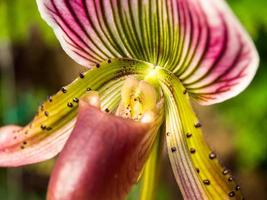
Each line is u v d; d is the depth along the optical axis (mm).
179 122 168
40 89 439
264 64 384
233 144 431
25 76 441
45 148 184
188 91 164
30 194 403
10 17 328
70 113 180
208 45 150
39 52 438
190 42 154
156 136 170
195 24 149
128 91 171
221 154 438
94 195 143
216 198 165
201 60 155
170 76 166
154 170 175
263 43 378
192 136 166
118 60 173
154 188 177
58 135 183
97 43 170
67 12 165
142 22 162
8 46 366
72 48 173
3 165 182
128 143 149
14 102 378
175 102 167
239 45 144
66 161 145
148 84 169
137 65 172
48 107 179
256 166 439
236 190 163
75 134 148
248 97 387
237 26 140
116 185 148
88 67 176
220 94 158
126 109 171
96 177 144
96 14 164
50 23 168
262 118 390
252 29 322
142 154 158
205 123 436
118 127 150
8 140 185
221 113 398
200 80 159
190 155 167
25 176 410
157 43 164
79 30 168
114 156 146
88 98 167
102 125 149
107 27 166
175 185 416
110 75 176
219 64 152
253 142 395
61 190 143
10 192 380
